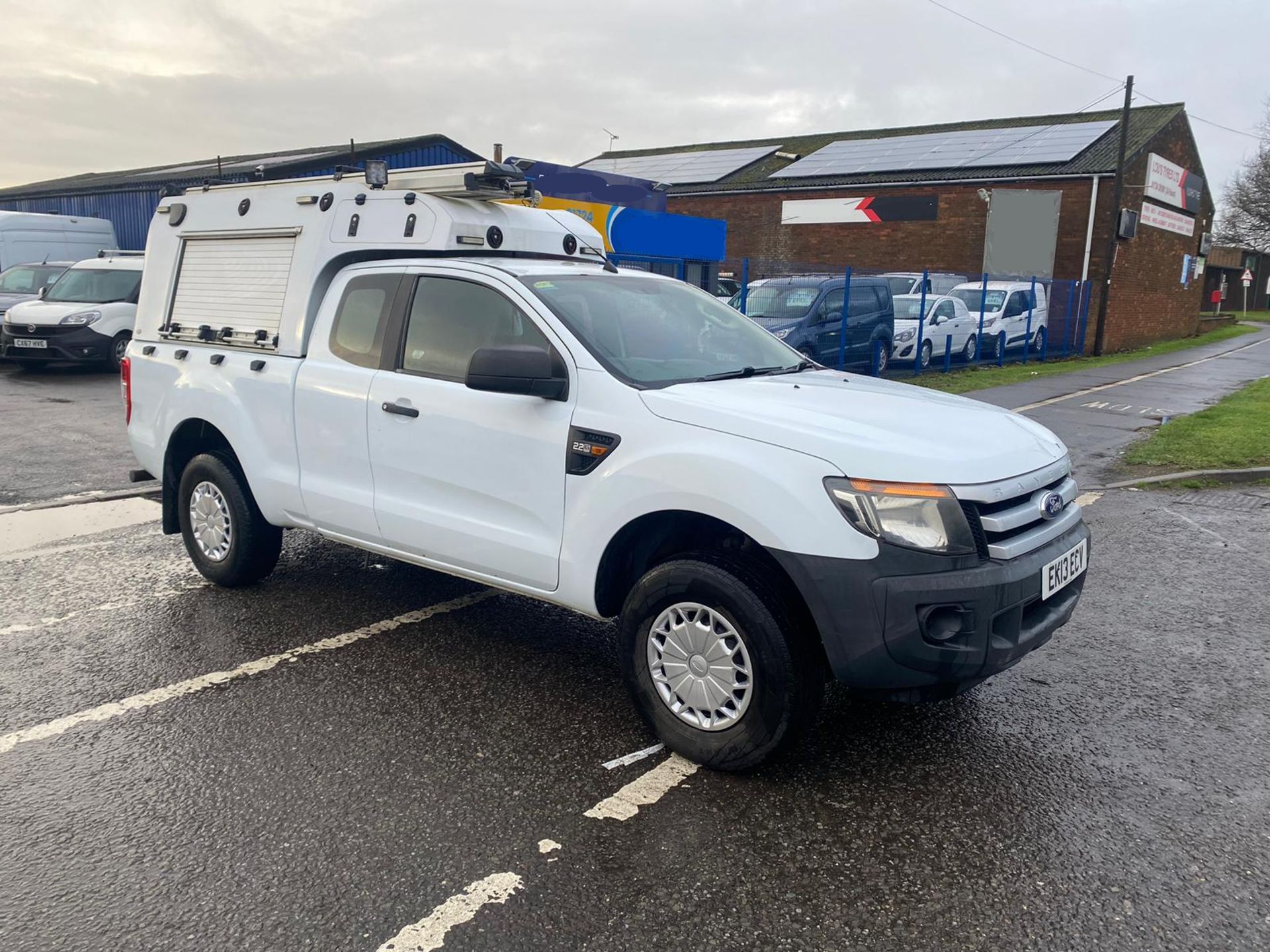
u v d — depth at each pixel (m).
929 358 18.27
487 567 4.18
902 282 19.95
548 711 4.09
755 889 2.90
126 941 2.64
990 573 3.23
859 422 3.51
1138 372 20.42
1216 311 54.06
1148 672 4.59
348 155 21.81
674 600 3.58
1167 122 28.02
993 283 22.23
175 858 3.02
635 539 3.92
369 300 4.71
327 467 4.77
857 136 34.72
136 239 25.02
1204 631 5.12
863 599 3.17
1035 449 3.72
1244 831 3.25
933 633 3.20
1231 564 6.33
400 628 5.04
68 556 6.22
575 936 2.68
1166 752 3.80
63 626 4.99
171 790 3.42
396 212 4.67
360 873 2.95
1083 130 27.88
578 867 3.00
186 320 5.61
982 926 2.75
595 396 3.81
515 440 3.98
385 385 4.48
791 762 3.69
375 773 3.55
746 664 3.41
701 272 16.39
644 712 3.73
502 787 3.47
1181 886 2.94
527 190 4.79
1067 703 4.25
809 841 3.16
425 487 4.35
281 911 2.77
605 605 3.89
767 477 3.30
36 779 3.48
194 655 4.63
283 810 3.30
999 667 3.29
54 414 11.71
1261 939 2.70
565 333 3.97
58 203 27.42
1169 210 30.06
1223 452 9.69
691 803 3.38
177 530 5.80
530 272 4.32
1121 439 11.15
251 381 5.09
